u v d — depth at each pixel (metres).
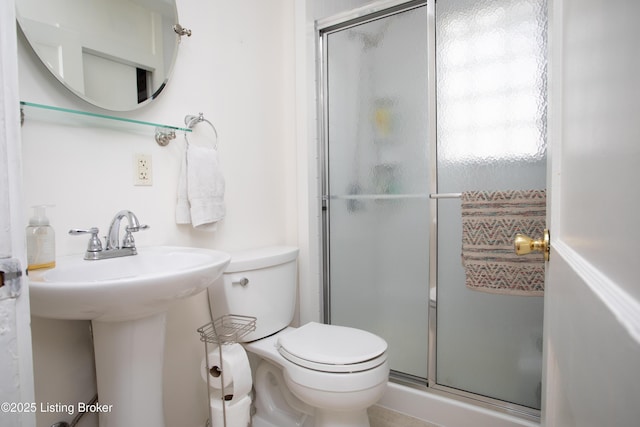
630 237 0.24
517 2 1.35
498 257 1.32
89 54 1.01
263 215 1.67
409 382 1.58
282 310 1.46
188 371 1.31
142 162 1.16
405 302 1.62
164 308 0.89
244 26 1.57
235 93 1.52
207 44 1.40
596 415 0.30
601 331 0.28
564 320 0.49
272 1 1.75
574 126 0.48
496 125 1.39
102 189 1.05
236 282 1.31
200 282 0.86
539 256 1.26
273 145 1.74
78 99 1.00
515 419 1.34
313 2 1.75
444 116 1.49
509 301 1.41
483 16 1.40
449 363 1.52
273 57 1.75
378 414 1.55
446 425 1.46
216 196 1.31
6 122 0.46
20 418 0.47
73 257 0.96
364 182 1.71
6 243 0.46
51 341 0.93
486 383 1.45
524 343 1.38
